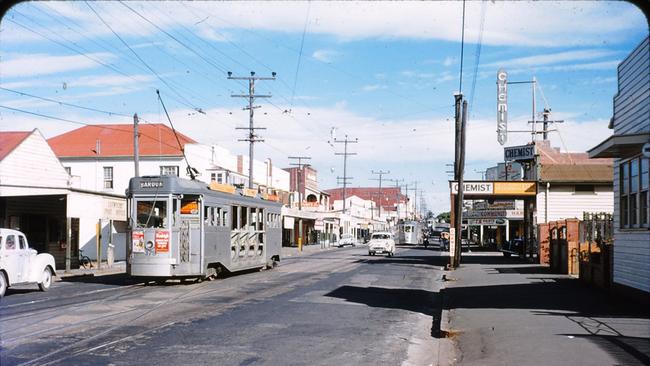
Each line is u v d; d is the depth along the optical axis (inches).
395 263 1521.9
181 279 907.4
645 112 601.6
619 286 698.8
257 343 419.8
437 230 4330.7
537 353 369.1
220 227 951.0
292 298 704.4
